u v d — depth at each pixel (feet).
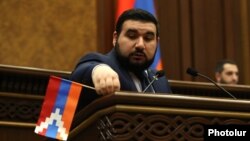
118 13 38.52
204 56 42.22
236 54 42.88
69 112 12.32
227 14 43.19
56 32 37.27
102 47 38.73
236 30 43.19
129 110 11.02
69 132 12.67
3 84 20.65
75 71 13.83
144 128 11.04
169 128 11.23
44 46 36.73
